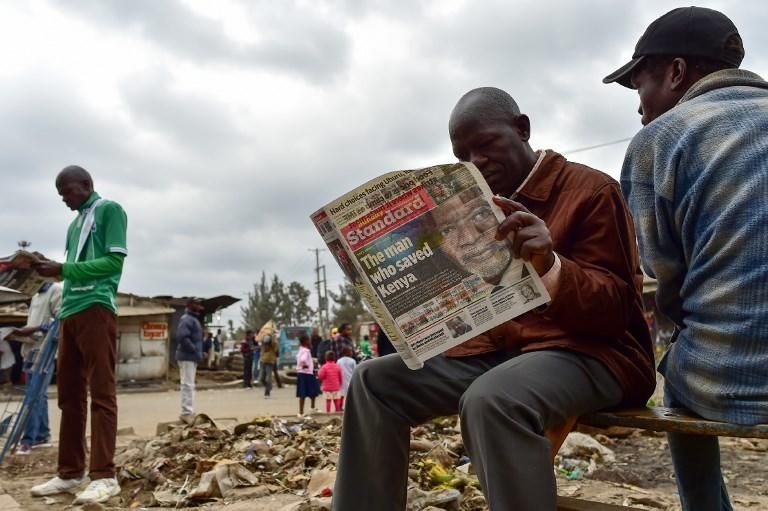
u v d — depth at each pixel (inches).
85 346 177.3
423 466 174.1
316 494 158.2
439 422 257.9
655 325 458.3
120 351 933.8
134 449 226.5
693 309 78.1
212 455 208.8
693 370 77.6
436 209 76.4
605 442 254.1
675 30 89.3
